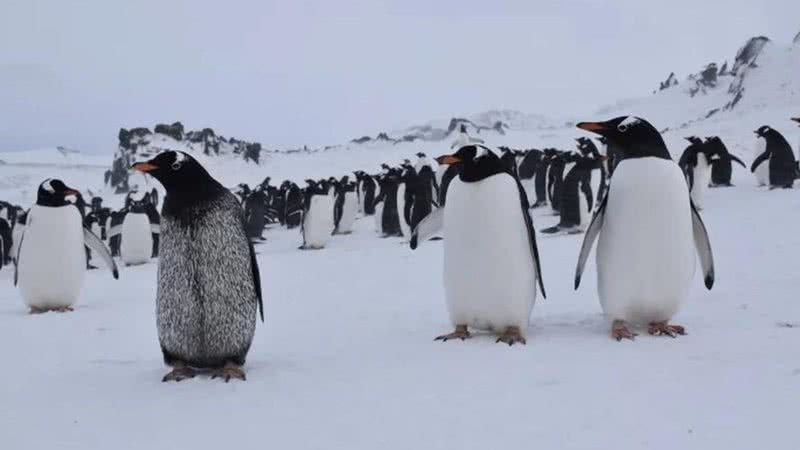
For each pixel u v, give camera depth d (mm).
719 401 3814
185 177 4754
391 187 20500
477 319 5859
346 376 4848
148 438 3748
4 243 20906
